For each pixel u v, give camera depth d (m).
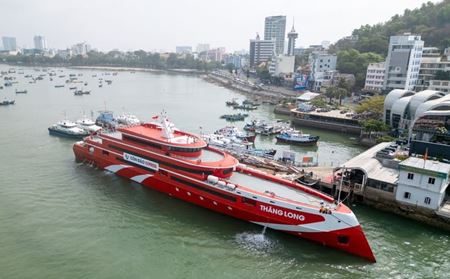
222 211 46.75
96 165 63.56
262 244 40.66
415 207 47.22
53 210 47.22
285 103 143.62
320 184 55.03
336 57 187.75
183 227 43.78
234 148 74.69
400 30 192.88
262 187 47.12
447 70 130.25
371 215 48.97
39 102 145.12
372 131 90.88
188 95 190.62
